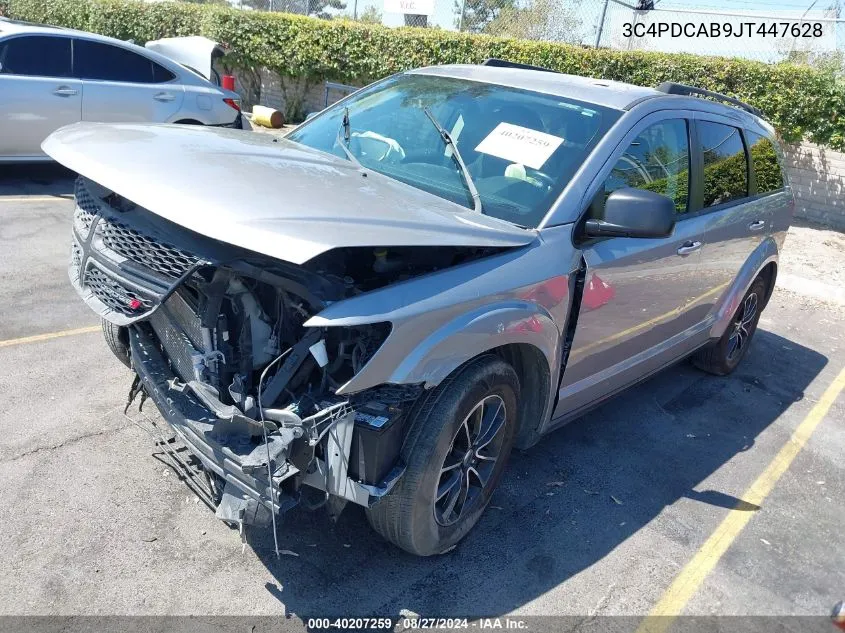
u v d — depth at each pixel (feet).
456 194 10.97
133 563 9.50
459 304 8.86
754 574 11.14
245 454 8.21
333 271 8.57
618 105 12.35
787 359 20.70
